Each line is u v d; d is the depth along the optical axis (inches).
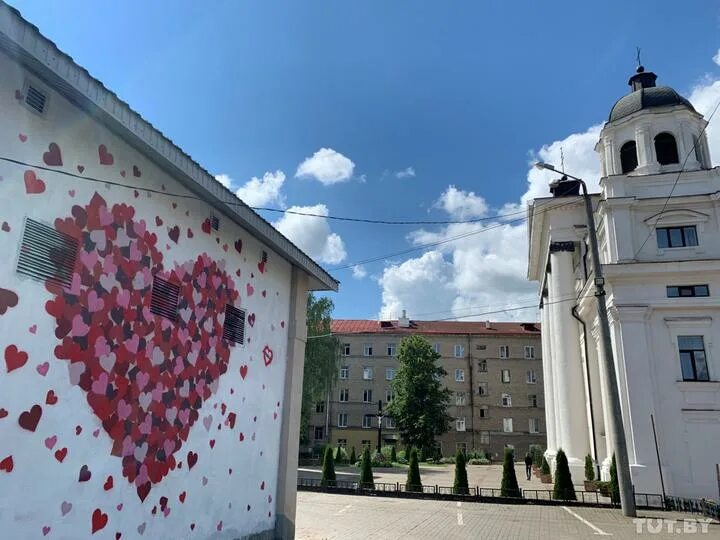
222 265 351.6
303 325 453.7
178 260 305.9
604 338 679.1
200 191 311.4
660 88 1054.4
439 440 2365.9
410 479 868.6
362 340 2546.8
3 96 206.8
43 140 223.0
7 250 204.5
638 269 846.5
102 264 249.4
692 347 825.5
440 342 2522.1
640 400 805.2
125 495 254.4
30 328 211.9
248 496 362.0
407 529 519.2
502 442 2345.0
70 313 230.5
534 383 2415.1
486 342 2501.2
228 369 349.7
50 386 218.8
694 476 768.9
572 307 1170.0
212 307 336.5
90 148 246.7
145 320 275.3
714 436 780.6
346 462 1796.3
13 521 200.4
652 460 774.5
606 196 928.3
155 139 265.4
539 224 1321.4
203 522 311.6
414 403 2031.3
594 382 1080.8
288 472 408.8
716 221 856.3
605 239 950.4
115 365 253.0
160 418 281.4
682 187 895.7
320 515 596.4
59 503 219.6
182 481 295.9
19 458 204.2
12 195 208.2
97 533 237.1
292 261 430.9
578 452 1086.4
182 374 302.0
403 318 2679.6
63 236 229.9
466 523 573.0
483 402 2410.2
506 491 803.4
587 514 665.6
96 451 239.5
